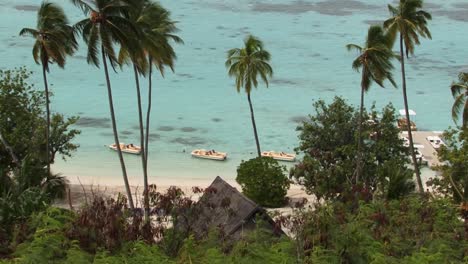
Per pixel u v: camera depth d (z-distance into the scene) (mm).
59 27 128750
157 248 61094
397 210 77250
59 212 65688
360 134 141375
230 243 70312
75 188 161250
